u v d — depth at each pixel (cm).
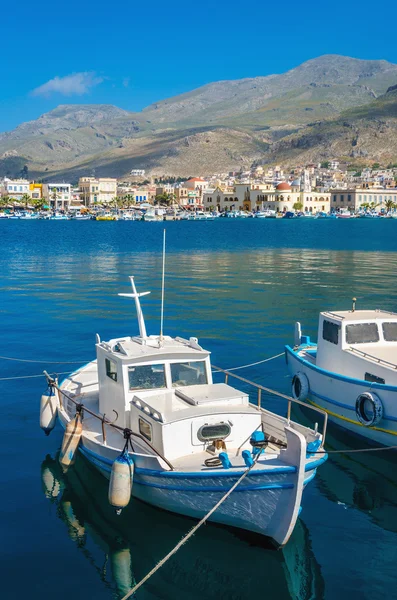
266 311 4278
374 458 1906
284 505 1369
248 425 1564
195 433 1515
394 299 4944
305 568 1352
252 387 2494
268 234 16562
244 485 1384
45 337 3419
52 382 1994
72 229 19088
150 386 1681
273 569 1348
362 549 1417
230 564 1365
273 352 3062
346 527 1506
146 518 1534
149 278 6366
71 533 1459
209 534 1477
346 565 1361
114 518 1530
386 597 1258
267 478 1364
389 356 2027
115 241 13075
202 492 1430
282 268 7519
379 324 2148
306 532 1486
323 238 14725
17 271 7025
